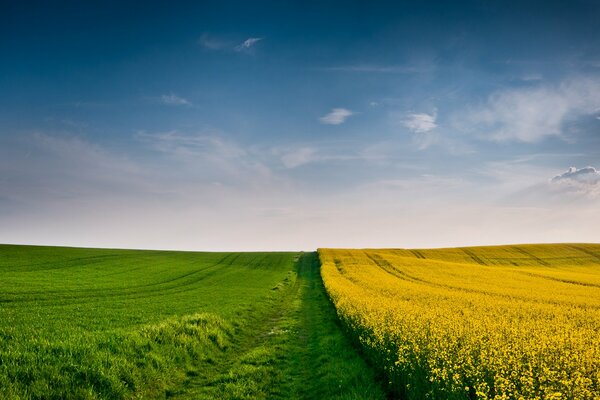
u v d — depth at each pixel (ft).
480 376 28.73
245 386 38.70
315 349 55.36
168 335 49.29
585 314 67.72
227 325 64.34
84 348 38.47
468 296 87.10
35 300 84.33
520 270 190.29
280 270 213.66
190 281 148.05
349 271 174.19
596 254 283.38
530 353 31.78
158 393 36.86
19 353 34.27
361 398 33.47
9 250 197.47
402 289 100.01
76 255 203.31
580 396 25.12
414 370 32.78
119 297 96.63
